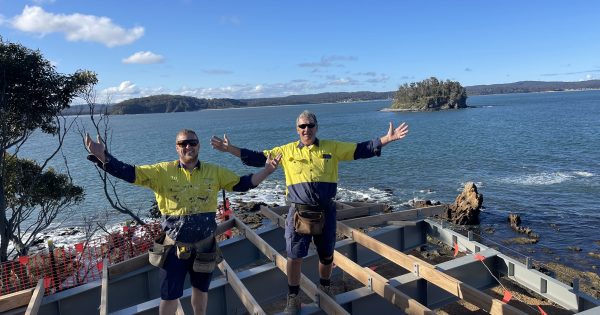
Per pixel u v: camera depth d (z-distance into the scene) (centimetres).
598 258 1644
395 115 14775
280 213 877
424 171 3734
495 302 436
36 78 1300
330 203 454
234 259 768
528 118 9738
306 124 440
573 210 2328
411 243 812
